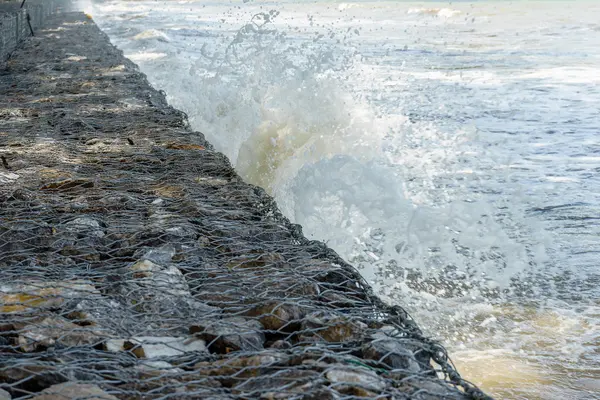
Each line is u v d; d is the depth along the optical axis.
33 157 4.54
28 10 18.08
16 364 1.90
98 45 14.59
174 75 13.87
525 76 16.73
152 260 2.75
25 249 2.87
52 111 6.46
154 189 3.84
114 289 2.46
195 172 4.23
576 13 39.69
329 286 2.59
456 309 4.52
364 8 49.44
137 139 5.14
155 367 1.97
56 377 1.87
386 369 1.99
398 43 25.44
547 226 6.23
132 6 63.38
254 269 2.71
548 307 4.59
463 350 4.03
